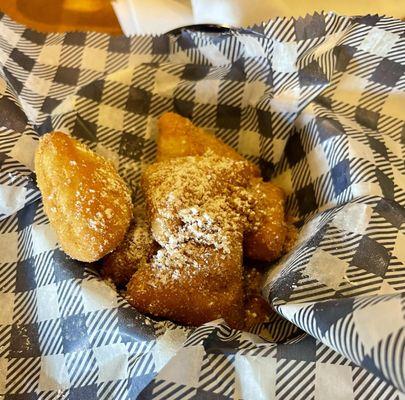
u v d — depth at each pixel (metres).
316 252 0.17
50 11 0.27
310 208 0.21
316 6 0.23
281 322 0.18
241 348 0.15
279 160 0.22
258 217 0.19
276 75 0.22
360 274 0.16
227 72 0.23
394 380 0.12
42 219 0.19
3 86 0.22
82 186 0.18
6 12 0.27
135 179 0.22
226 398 0.15
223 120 0.24
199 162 0.20
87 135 0.22
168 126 0.22
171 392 0.15
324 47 0.21
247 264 0.20
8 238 0.20
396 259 0.16
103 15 0.27
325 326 0.14
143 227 0.20
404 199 0.19
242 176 0.20
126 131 0.23
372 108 0.22
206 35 0.23
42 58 0.25
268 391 0.15
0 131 0.21
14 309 0.18
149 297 0.18
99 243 0.18
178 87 0.23
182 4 0.25
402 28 0.21
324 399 0.14
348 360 0.14
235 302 0.18
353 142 0.20
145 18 0.25
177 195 0.19
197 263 0.18
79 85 0.24
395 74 0.21
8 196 0.20
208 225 0.18
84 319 0.17
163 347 0.16
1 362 0.18
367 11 0.23
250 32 0.21
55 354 0.17
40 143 0.19
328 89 0.22
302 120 0.22
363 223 0.17
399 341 0.12
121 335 0.16
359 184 0.19
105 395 0.16
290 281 0.16
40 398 0.17
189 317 0.18
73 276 0.18
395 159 0.20
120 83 0.23
